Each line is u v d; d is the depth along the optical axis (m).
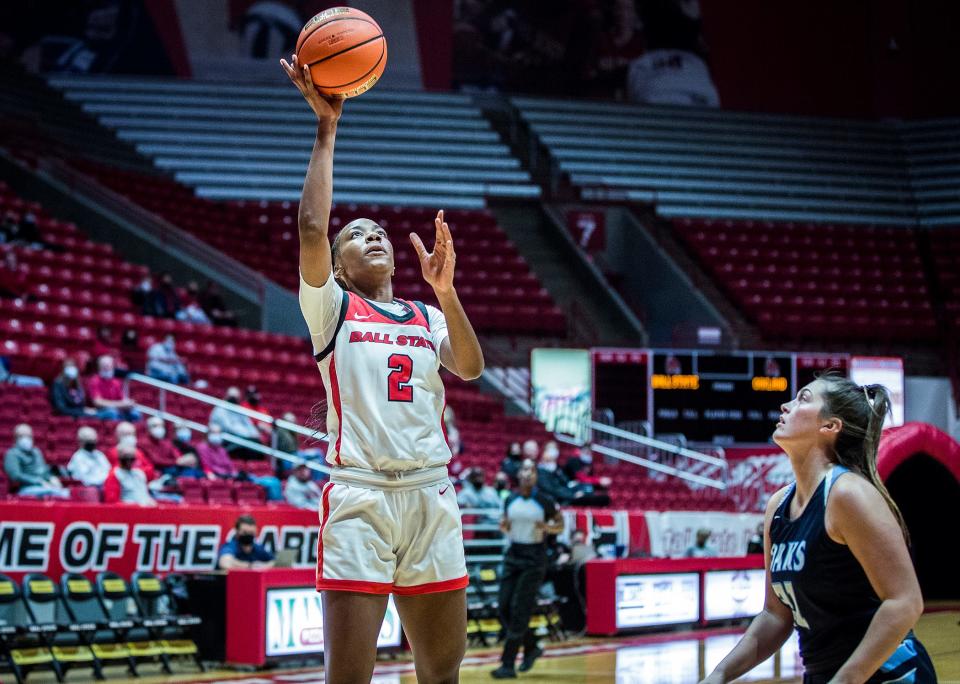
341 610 3.85
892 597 3.23
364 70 3.93
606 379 22.94
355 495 3.90
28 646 9.79
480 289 26.09
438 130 32.59
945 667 10.16
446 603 4.04
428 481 4.03
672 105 34.22
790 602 3.54
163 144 30.00
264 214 27.75
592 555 14.48
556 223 29.41
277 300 23.42
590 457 19.28
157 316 20.03
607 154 32.72
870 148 34.56
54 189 23.92
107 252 21.73
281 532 12.37
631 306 27.47
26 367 16.12
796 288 27.72
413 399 4.05
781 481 20.11
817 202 32.28
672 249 29.02
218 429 15.25
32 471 12.15
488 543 15.04
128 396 16.17
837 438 3.53
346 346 4.03
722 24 34.66
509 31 33.78
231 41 31.84
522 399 23.95
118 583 10.41
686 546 16.97
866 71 35.25
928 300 28.34
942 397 25.50
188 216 26.08
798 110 34.81
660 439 22.48
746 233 29.81
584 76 34.03
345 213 27.77
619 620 13.84
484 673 10.38
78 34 30.77
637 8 34.41
